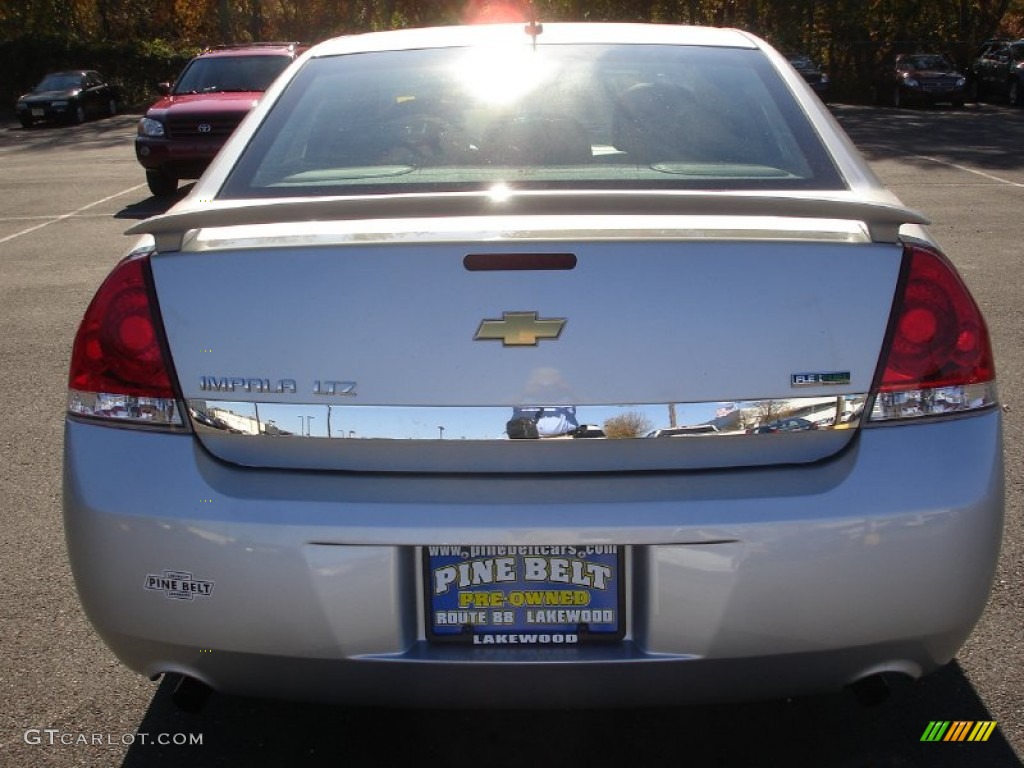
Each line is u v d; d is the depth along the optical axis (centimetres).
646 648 215
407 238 214
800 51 3647
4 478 446
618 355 211
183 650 223
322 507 213
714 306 213
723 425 212
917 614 216
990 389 228
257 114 295
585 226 216
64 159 1958
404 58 317
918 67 3053
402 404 213
